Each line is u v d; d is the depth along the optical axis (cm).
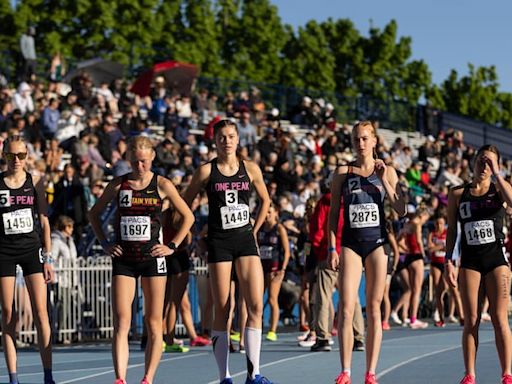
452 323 2239
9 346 1054
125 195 960
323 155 3059
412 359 1398
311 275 1623
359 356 1423
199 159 2575
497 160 970
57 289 1847
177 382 1178
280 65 6159
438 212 2136
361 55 6700
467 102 8006
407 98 6819
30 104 2678
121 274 956
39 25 5119
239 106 3341
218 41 5956
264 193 1022
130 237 955
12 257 1043
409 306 2125
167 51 5356
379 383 1123
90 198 2095
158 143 2533
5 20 5056
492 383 1095
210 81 3756
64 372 1317
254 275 995
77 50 5122
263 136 2872
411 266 2072
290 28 6481
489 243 966
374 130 1008
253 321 1002
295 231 2145
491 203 970
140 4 5247
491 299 970
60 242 1867
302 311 1888
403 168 3247
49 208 2044
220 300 993
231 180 996
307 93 4003
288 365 1338
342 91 6706
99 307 1920
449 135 3631
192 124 3111
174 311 1544
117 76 3256
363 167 1001
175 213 1471
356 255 984
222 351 998
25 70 3088
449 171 3291
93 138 2383
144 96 3105
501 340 965
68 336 1862
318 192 2597
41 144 2448
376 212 985
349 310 976
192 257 2022
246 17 6019
